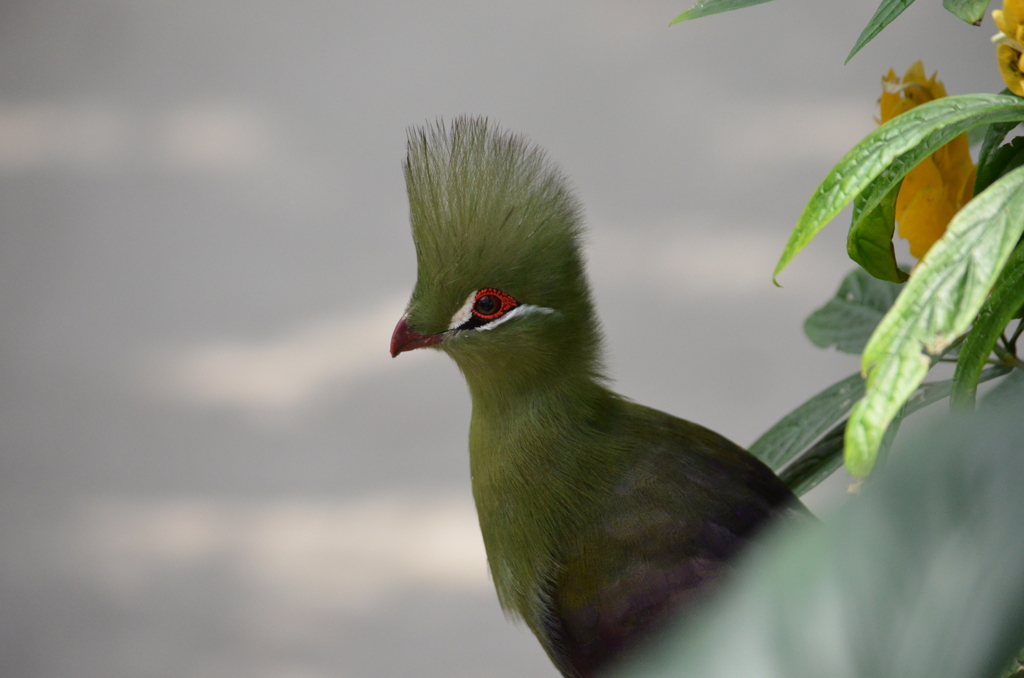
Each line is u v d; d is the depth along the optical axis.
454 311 3.62
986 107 1.96
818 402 3.40
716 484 3.41
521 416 3.60
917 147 2.08
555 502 3.52
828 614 0.81
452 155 3.59
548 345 3.54
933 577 0.80
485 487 3.72
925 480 0.83
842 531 0.84
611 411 3.64
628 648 3.33
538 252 3.52
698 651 0.83
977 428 0.83
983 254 1.59
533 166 3.58
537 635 3.77
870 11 16.98
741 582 0.90
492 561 3.80
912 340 1.58
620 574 3.37
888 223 2.44
